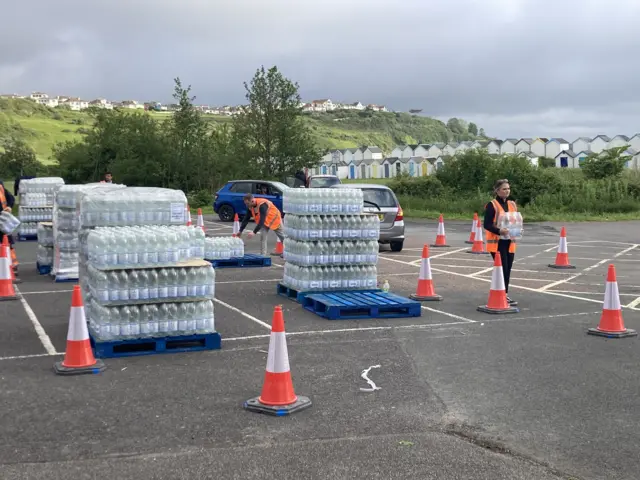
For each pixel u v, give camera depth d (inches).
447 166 1624.0
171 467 191.8
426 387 270.8
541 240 926.4
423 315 417.7
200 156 1653.5
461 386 272.5
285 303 454.6
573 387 271.6
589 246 847.7
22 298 465.1
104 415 234.5
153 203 367.2
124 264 312.7
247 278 567.2
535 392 265.0
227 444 209.3
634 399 257.0
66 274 539.5
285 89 1652.3
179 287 321.7
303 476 186.1
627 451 206.7
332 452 203.5
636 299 478.6
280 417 234.1
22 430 219.8
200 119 1679.4
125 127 1742.1
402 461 197.2
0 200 575.5
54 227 554.3
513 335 363.6
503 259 443.8
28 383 270.2
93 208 358.0
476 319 406.3
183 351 323.3
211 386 269.0
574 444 212.1
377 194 763.4
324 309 416.8
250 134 1663.4
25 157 2461.9
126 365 298.7
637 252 781.9
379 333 367.2
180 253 324.8
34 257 709.9
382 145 6914.4
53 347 329.7
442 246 829.2
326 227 447.2
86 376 280.8
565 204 1408.7
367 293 450.6
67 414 235.1
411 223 1235.9
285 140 1656.0
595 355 321.7
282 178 1658.5
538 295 493.7
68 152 1768.0
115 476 185.6
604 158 1695.4
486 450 206.5
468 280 561.6
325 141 5866.1
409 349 332.2
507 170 1483.8
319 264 448.8
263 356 316.2
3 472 187.5
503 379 282.2
